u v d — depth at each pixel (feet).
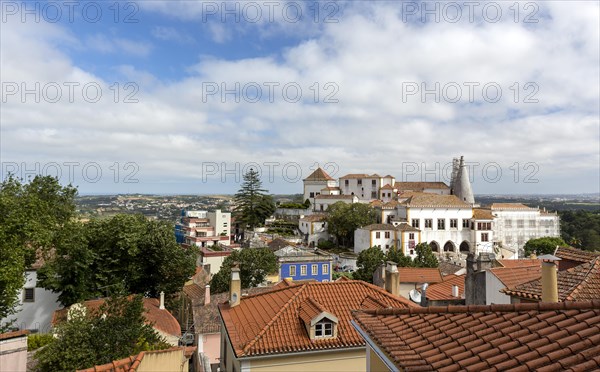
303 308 58.18
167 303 149.69
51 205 130.62
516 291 50.60
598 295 41.14
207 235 347.77
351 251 326.85
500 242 353.10
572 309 25.48
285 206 438.40
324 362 52.49
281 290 68.18
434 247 331.57
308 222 357.41
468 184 411.13
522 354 22.16
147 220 156.66
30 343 86.94
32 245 109.29
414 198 338.95
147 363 47.55
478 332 26.37
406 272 145.48
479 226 331.36
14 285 91.56
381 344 28.48
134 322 66.80
